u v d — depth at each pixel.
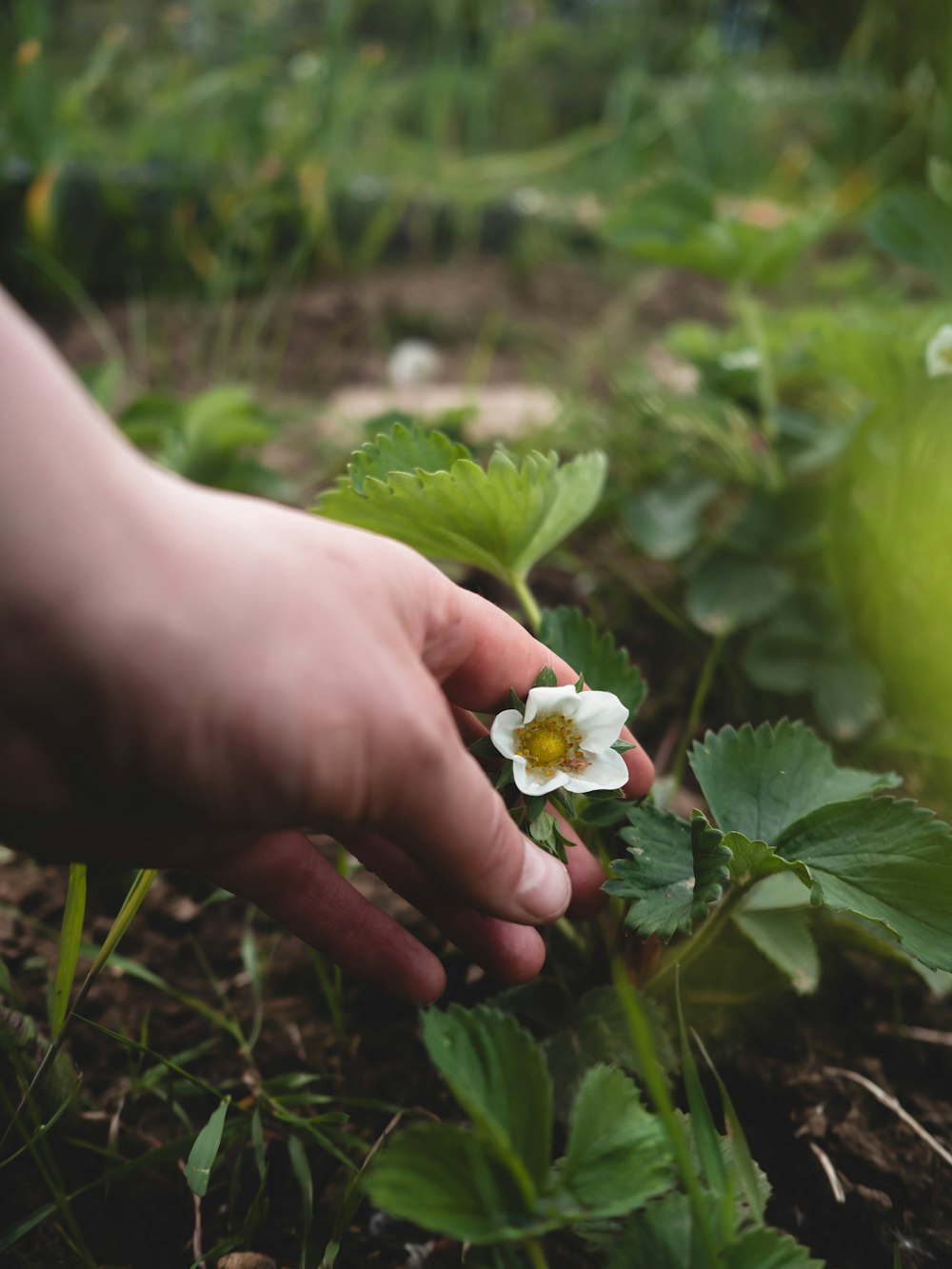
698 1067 0.34
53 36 1.22
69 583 0.23
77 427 0.23
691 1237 0.26
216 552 0.24
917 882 0.30
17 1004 0.34
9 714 0.24
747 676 0.46
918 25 0.88
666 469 0.56
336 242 0.91
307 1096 0.33
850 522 0.47
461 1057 0.26
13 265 0.82
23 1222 0.30
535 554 0.36
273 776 0.24
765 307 0.87
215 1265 0.31
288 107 1.00
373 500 0.33
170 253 0.86
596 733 0.30
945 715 0.44
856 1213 0.32
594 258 0.99
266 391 0.75
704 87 1.22
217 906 0.39
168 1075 0.33
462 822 0.26
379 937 0.31
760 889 0.33
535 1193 0.25
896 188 0.93
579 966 0.36
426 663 0.29
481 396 0.75
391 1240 0.31
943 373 0.42
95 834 0.27
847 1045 0.35
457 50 1.25
